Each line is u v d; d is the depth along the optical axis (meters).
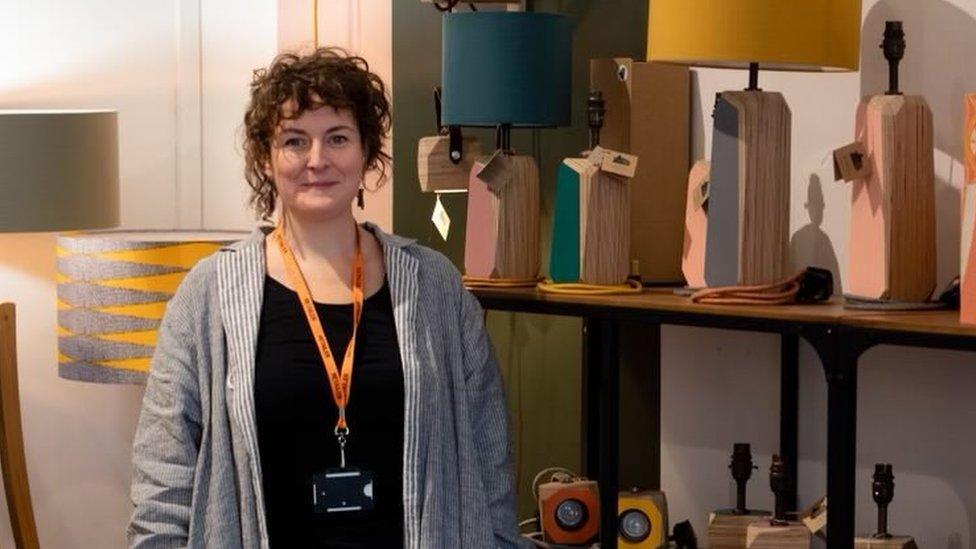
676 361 3.55
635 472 3.64
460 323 2.82
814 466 3.32
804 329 2.73
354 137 2.71
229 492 2.62
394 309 2.70
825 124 3.25
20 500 4.24
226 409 2.63
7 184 4.06
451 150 3.47
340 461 2.62
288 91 2.65
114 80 4.72
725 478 3.48
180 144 4.81
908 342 2.60
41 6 4.61
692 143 3.44
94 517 4.75
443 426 2.71
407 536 2.64
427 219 4.14
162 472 2.67
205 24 4.78
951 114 3.03
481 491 2.74
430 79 4.10
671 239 3.34
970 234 2.58
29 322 4.64
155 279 3.87
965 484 3.08
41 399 4.67
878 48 3.14
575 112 3.68
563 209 3.20
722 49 2.76
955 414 3.09
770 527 3.05
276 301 2.68
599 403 3.63
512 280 3.28
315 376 2.62
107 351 3.91
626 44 3.56
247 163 2.77
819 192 3.26
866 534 3.22
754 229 2.90
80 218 4.16
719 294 2.89
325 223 2.72
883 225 2.79
